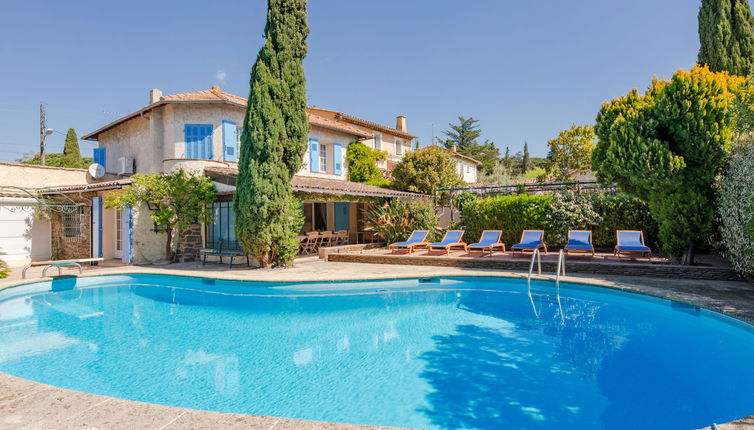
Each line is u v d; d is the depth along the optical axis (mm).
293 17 12750
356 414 3910
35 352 5848
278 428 2605
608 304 8578
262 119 12289
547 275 10023
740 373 4844
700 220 9680
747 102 8492
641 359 5305
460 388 4469
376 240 19875
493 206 16281
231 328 7109
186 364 5340
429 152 23766
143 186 13945
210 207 15523
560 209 14570
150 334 6754
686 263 10062
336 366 5195
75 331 6945
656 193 10242
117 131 20484
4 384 3334
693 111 9297
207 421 2705
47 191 16734
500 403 4086
